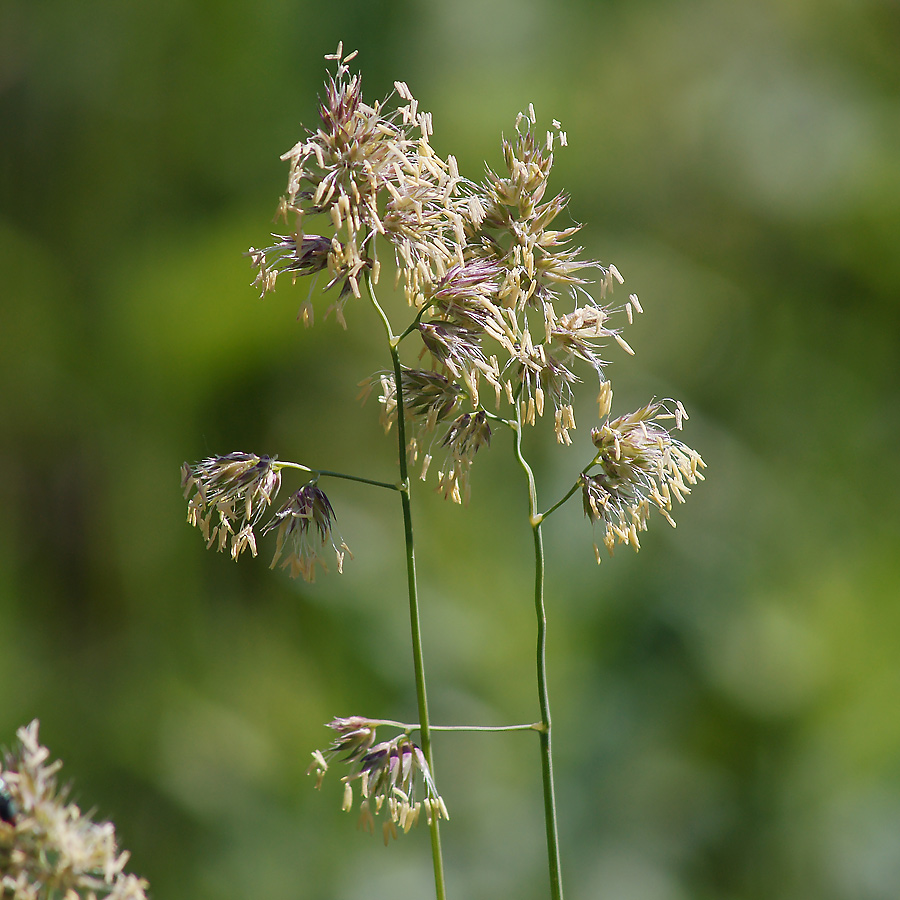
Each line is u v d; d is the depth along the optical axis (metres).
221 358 2.43
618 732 2.05
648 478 1.01
